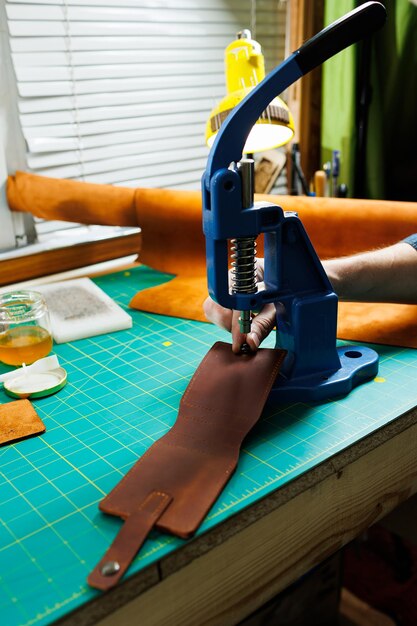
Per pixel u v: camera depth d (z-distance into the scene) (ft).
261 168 4.90
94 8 4.00
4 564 1.60
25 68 3.84
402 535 3.23
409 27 4.58
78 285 3.77
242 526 1.74
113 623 1.52
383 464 2.24
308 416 2.26
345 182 4.97
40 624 1.41
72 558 1.61
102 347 3.01
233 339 2.40
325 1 4.56
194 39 4.52
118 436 2.20
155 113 4.50
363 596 4.11
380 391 2.43
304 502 1.94
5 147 4.01
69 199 3.95
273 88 1.86
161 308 3.41
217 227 1.89
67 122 4.12
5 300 3.06
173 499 1.76
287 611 3.20
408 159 5.13
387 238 3.29
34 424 2.27
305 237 2.24
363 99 4.52
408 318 3.06
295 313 2.31
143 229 3.93
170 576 1.60
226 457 1.94
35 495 1.88
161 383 2.60
